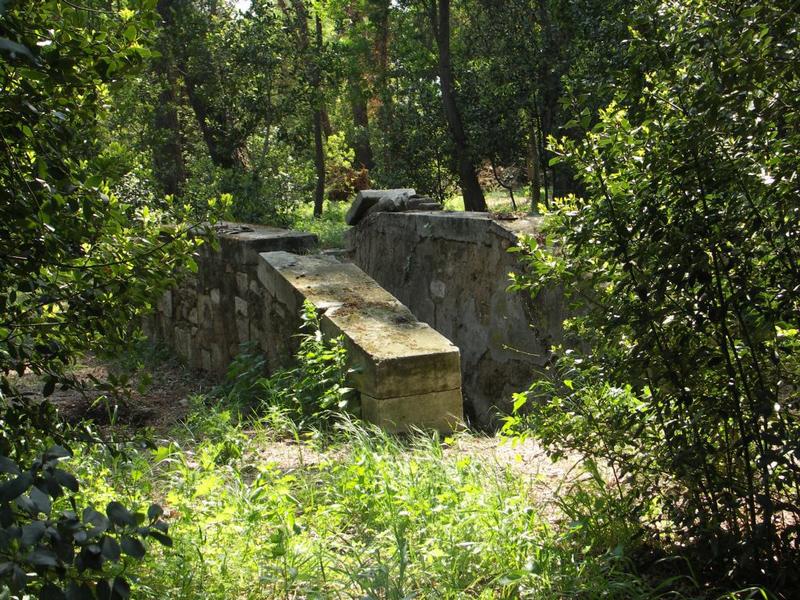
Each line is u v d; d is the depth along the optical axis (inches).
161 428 305.3
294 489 191.9
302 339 296.7
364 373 249.6
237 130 822.5
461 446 231.5
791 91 132.4
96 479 180.4
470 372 320.5
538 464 207.9
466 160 868.0
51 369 131.3
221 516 156.9
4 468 81.5
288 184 784.3
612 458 159.3
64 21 109.6
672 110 141.4
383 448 211.8
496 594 144.2
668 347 146.3
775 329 135.1
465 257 321.1
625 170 148.3
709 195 141.2
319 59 859.4
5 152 113.7
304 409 259.8
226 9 853.8
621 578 144.1
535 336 280.7
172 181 859.4
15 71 109.1
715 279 144.9
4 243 116.2
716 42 129.2
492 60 845.2
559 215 155.4
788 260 138.9
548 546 147.9
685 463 142.1
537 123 895.7
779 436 129.6
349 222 409.4
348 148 1342.3
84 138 133.0
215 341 397.4
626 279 145.5
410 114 957.8
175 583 142.7
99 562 84.9
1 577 77.3
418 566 148.6
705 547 142.9
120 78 120.8
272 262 330.6
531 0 835.4
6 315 128.5
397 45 1032.2
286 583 144.0
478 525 159.5
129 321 143.4
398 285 368.5
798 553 140.5
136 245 135.5
